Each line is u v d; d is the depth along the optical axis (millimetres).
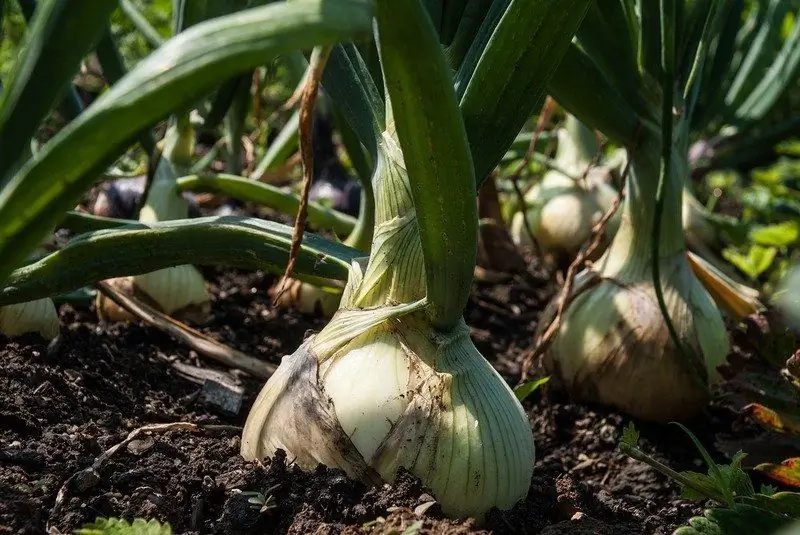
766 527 488
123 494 522
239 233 559
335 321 522
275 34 381
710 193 1261
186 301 733
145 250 551
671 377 662
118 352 660
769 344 610
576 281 702
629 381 667
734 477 517
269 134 1270
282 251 561
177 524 514
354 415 497
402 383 501
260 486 510
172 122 782
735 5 808
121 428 583
